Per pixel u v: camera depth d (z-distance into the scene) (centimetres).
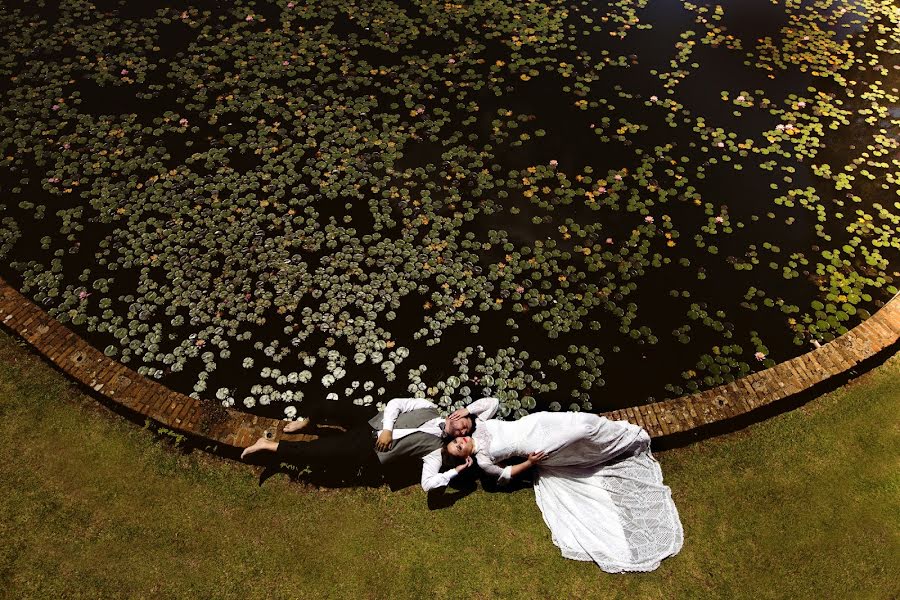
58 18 761
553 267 552
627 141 658
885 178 637
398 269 546
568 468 439
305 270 539
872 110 705
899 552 417
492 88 707
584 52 758
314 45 745
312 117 662
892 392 484
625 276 551
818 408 475
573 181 620
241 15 780
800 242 583
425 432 426
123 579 392
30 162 612
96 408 457
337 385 479
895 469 450
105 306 514
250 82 696
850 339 498
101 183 595
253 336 501
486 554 412
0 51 714
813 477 445
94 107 663
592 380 489
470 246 562
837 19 822
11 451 436
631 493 429
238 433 443
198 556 402
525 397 477
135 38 743
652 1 836
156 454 439
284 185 601
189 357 489
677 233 582
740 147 658
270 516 420
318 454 423
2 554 396
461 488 438
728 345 512
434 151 639
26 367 473
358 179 609
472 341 506
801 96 717
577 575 406
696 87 721
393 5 805
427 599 395
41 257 544
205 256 546
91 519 412
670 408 463
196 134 643
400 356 494
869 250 578
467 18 796
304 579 398
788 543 419
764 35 792
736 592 402
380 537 415
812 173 638
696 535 421
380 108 680
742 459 451
